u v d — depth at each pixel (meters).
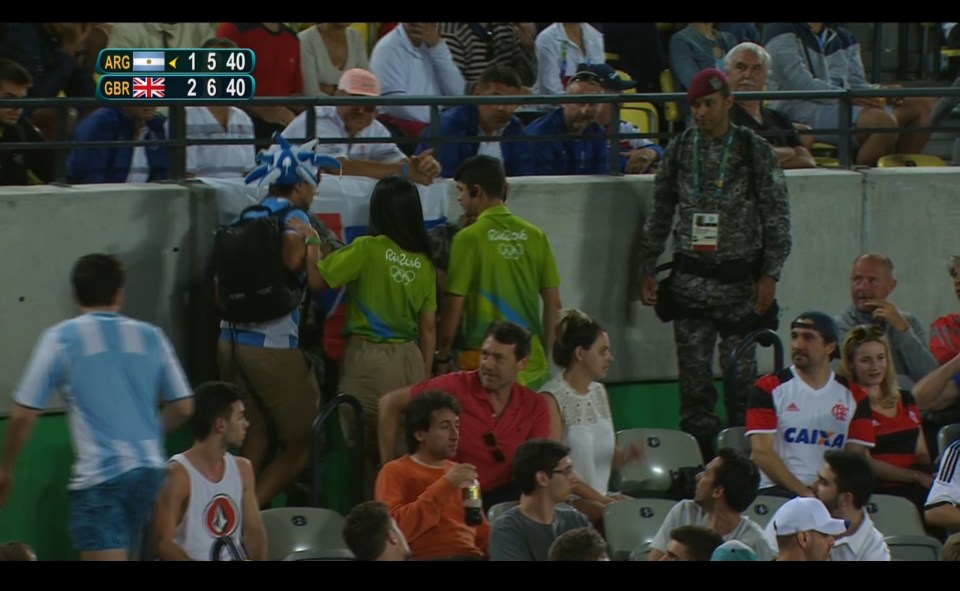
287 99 32.84
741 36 45.53
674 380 37.28
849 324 35.72
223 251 31.00
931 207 38.56
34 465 31.53
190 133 34.88
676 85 44.19
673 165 34.72
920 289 38.72
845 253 38.06
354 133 34.94
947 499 31.25
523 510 26.73
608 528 29.50
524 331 30.20
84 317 26.08
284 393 31.78
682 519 27.53
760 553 27.00
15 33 36.19
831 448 31.64
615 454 32.12
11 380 31.38
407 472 28.53
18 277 31.27
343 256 31.48
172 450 32.59
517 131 36.84
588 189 35.81
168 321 32.66
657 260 36.78
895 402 33.16
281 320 31.52
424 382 30.73
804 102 42.75
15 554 24.42
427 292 32.22
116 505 25.77
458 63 41.84
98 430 25.75
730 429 33.00
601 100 35.00
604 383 36.66
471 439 30.12
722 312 34.75
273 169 31.56
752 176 34.25
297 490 33.09
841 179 37.78
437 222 34.25
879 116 42.19
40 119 36.25
